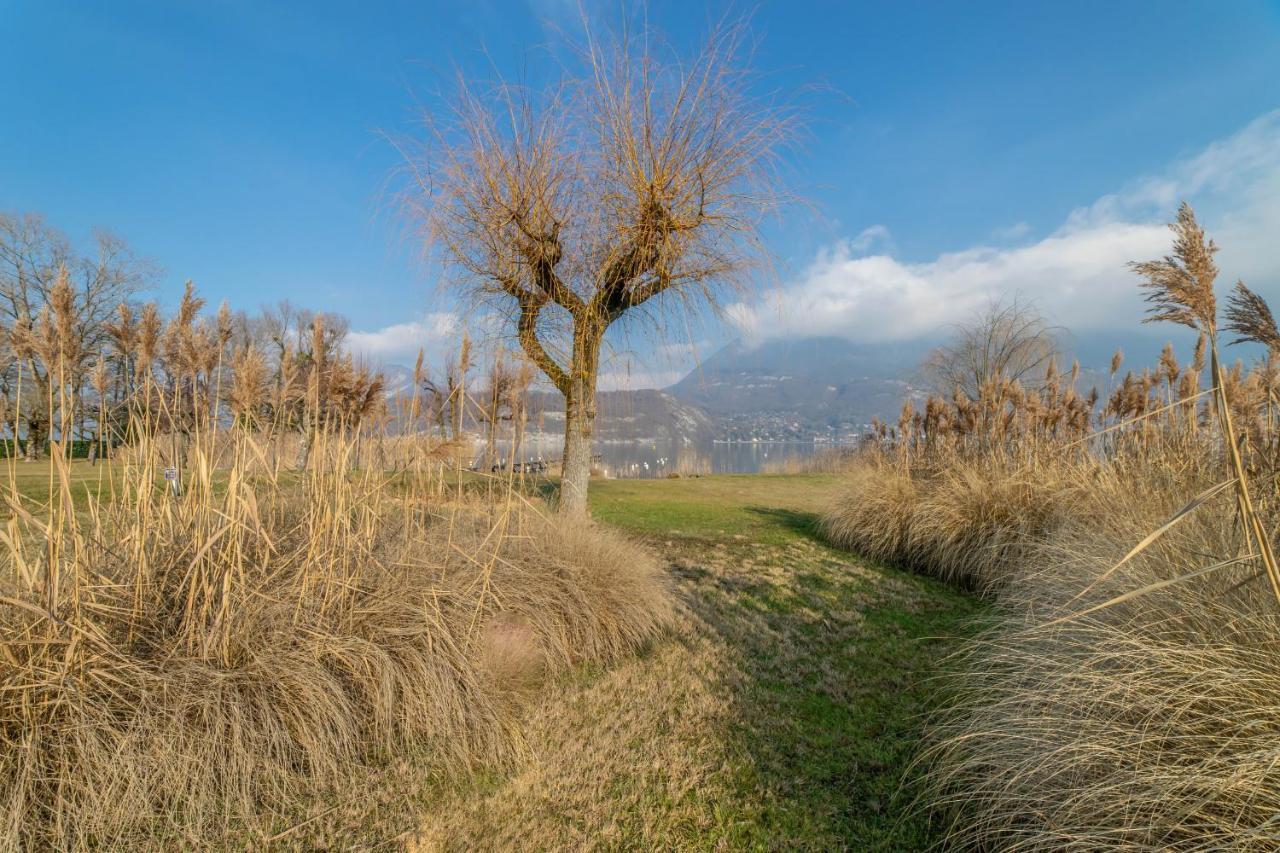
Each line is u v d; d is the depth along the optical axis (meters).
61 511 2.36
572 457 6.66
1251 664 2.09
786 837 2.32
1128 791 1.92
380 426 4.39
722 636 4.52
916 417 9.55
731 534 8.76
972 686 3.20
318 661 2.83
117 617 2.75
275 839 2.25
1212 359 1.57
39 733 2.18
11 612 2.55
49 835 2.08
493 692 3.19
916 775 2.71
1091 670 2.43
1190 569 2.86
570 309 6.28
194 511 3.40
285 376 3.92
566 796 2.59
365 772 2.68
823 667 3.95
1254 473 3.12
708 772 2.76
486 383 5.26
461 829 2.37
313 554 3.21
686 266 6.25
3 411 2.81
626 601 4.22
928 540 6.68
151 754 2.28
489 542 4.41
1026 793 2.17
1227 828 1.64
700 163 5.77
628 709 3.37
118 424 3.59
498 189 5.85
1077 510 5.71
